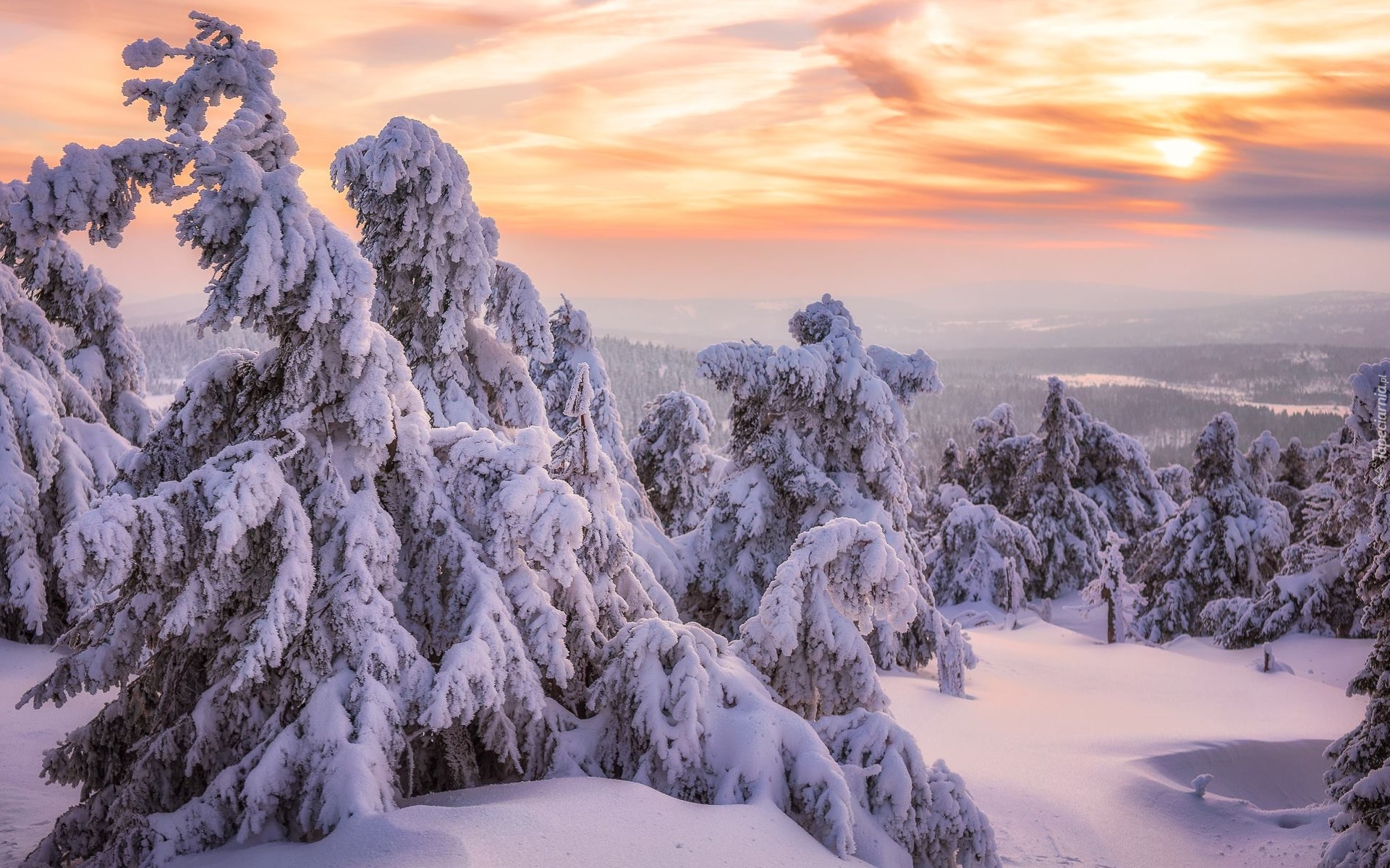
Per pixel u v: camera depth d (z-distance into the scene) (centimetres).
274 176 943
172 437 1009
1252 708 2483
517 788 965
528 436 1091
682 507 3253
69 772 958
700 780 1025
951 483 5534
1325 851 1445
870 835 1049
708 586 2378
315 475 977
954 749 1961
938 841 1093
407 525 1043
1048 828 1593
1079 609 4666
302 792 862
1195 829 1664
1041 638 3544
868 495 2505
